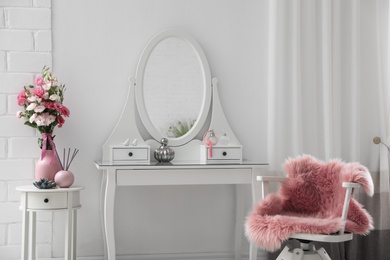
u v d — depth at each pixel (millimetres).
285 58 3861
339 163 3082
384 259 3914
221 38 3893
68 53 3697
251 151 3930
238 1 3914
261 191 3438
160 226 3848
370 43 4027
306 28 3896
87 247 3744
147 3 3797
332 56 3910
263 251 3906
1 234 3629
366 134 4027
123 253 3801
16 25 3623
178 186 3867
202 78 3828
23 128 3635
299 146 3828
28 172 3646
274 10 3846
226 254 3918
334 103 3898
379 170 3975
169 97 3783
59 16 3684
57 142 3689
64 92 3693
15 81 3623
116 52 3758
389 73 4004
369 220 2902
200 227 3896
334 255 3803
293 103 3846
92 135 3730
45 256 3693
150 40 3750
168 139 3760
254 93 3936
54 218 3703
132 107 3730
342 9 3965
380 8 4023
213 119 3828
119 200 3799
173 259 3854
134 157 3473
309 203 3115
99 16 3736
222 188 3920
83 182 3725
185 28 3846
